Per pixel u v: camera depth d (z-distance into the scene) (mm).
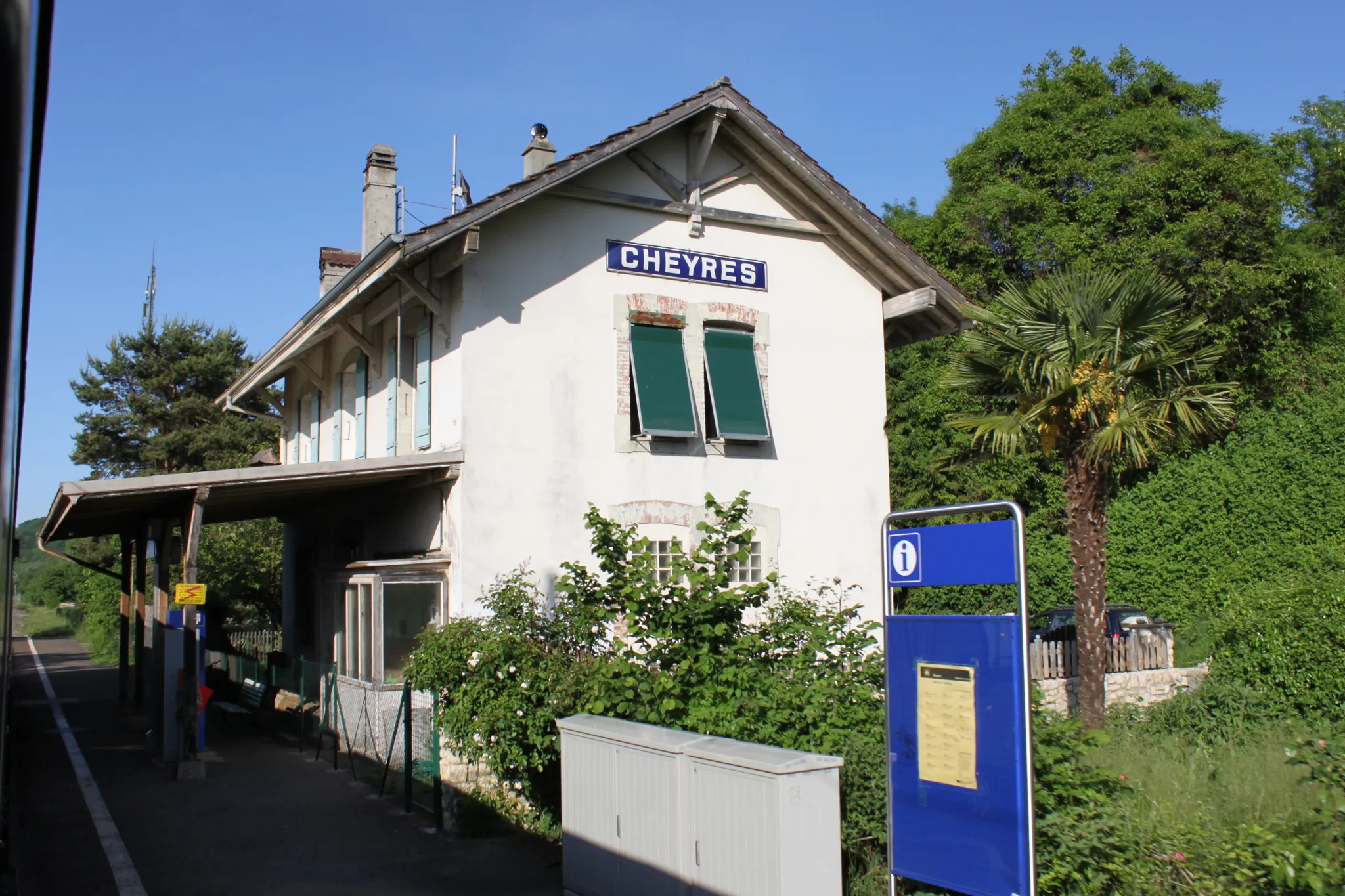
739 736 7250
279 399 42000
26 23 1632
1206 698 12383
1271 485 18797
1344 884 5547
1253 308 21844
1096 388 11250
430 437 12742
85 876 8070
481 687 8578
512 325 12359
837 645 8219
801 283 14516
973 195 24391
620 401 12961
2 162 1638
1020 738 4953
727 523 9047
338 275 20172
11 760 13266
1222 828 6309
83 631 45625
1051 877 5590
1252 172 21797
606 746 6840
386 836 9039
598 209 13078
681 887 6043
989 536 5180
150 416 40938
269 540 27594
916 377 24047
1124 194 22250
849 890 6445
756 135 13734
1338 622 12211
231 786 11312
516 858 8320
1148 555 19750
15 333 1675
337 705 12234
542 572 12164
